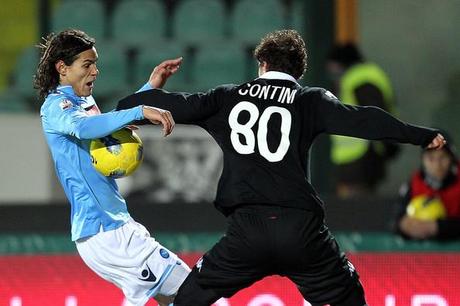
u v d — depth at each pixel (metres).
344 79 33.56
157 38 38.78
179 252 26.34
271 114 18.47
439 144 18.03
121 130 19.08
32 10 38.25
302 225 18.08
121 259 19.31
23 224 28.14
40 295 25.77
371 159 33.56
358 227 27.91
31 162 33.84
